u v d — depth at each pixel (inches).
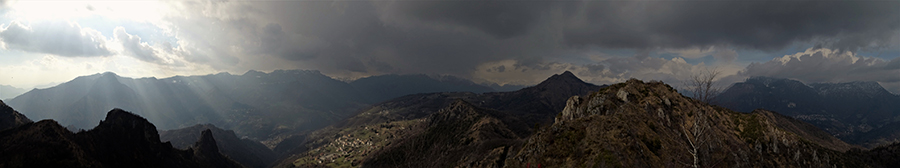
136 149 7701.8
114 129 7436.0
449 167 7234.3
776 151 3737.7
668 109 3956.7
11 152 5167.3
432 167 6732.3
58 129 5964.6
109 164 6697.8
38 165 5211.6
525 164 3127.5
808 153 3917.3
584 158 2637.8
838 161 4512.8
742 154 3262.8
